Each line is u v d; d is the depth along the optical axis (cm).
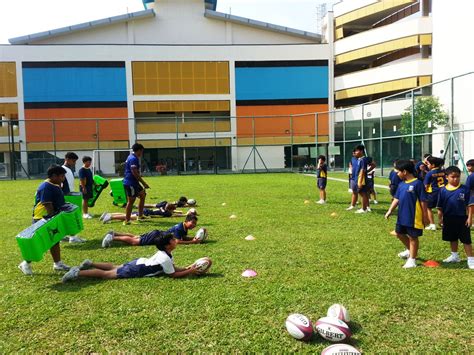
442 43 2759
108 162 3509
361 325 348
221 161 3631
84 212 958
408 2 3538
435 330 338
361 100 4194
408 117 1959
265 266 521
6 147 3422
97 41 4031
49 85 3738
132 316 370
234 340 325
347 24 4103
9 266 546
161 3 4088
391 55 3953
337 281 458
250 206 1121
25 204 1287
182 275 479
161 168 3162
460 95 1809
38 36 3869
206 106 3934
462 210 514
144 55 3838
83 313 380
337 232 741
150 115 4081
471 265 507
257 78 3962
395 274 482
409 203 511
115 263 557
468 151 1585
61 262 528
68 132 3509
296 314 340
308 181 2116
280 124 3738
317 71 3997
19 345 322
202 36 4153
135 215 942
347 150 2655
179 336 332
